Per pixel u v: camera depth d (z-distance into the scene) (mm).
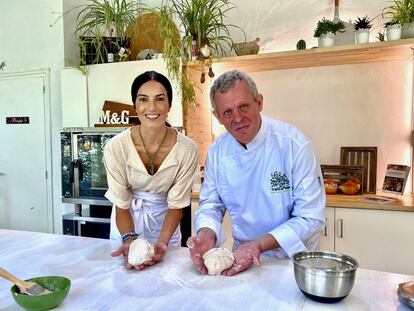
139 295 950
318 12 2723
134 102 1445
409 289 883
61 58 3357
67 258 1250
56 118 3449
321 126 2787
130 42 3080
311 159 1371
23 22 3492
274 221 1433
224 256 1098
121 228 1547
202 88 2922
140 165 1536
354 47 2246
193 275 1088
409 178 2576
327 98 2762
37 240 1474
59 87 3396
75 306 892
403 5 2266
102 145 2682
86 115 2980
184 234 2557
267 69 2867
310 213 1328
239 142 1390
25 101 3570
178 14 2752
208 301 908
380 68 2621
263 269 1128
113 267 1161
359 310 849
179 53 2596
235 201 1481
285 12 2812
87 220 2801
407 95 2572
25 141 3615
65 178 2795
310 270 881
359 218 2225
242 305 883
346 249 2266
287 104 2869
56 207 3523
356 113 2695
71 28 3404
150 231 1710
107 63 2912
